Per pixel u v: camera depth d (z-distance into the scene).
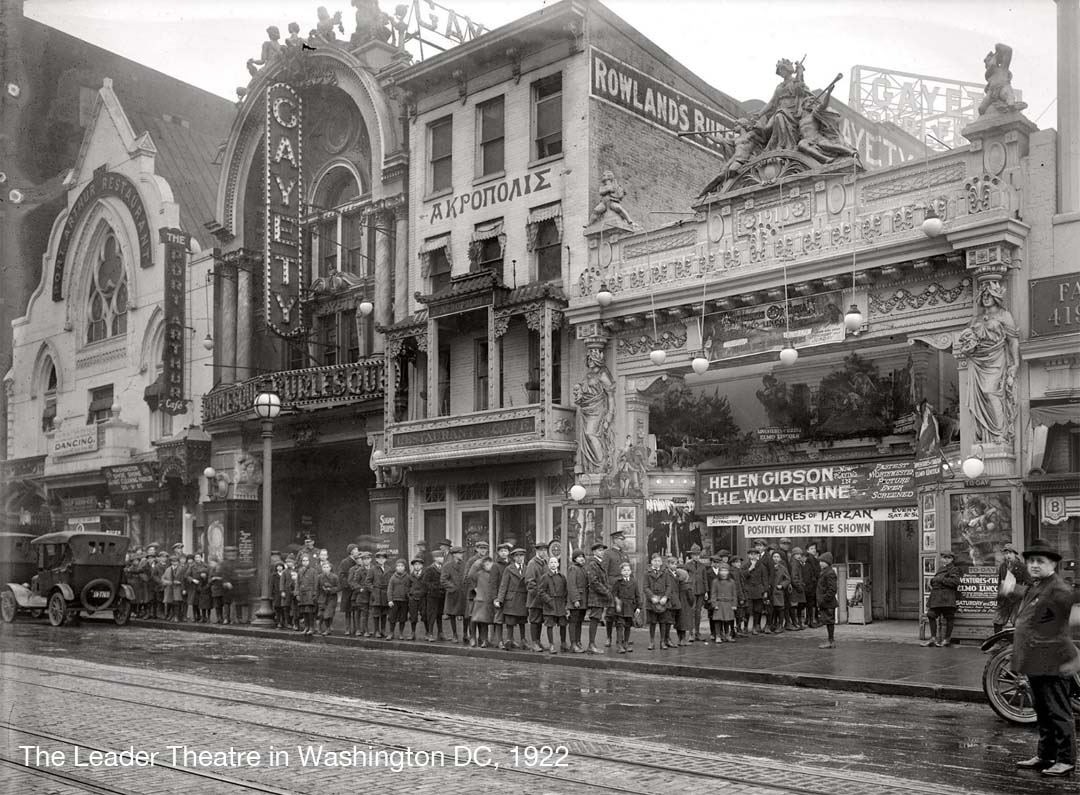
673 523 25.06
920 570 19.86
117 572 28.47
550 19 26.50
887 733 10.55
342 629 24.86
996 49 19.33
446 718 11.49
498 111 28.77
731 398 27.17
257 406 27.17
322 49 33.38
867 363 24.55
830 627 18.73
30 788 7.92
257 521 35.28
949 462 19.39
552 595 18.92
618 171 27.12
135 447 38.31
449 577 21.28
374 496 30.41
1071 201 18.72
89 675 15.84
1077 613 11.02
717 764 8.83
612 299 24.72
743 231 23.08
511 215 27.91
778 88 23.33
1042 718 8.67
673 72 29.50
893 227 20.48
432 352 28.25
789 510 22.98
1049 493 18.16
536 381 27.20
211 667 17.31
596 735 10.34
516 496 27.47
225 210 37.44
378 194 32.22
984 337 18.92
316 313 34.66
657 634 22.38
